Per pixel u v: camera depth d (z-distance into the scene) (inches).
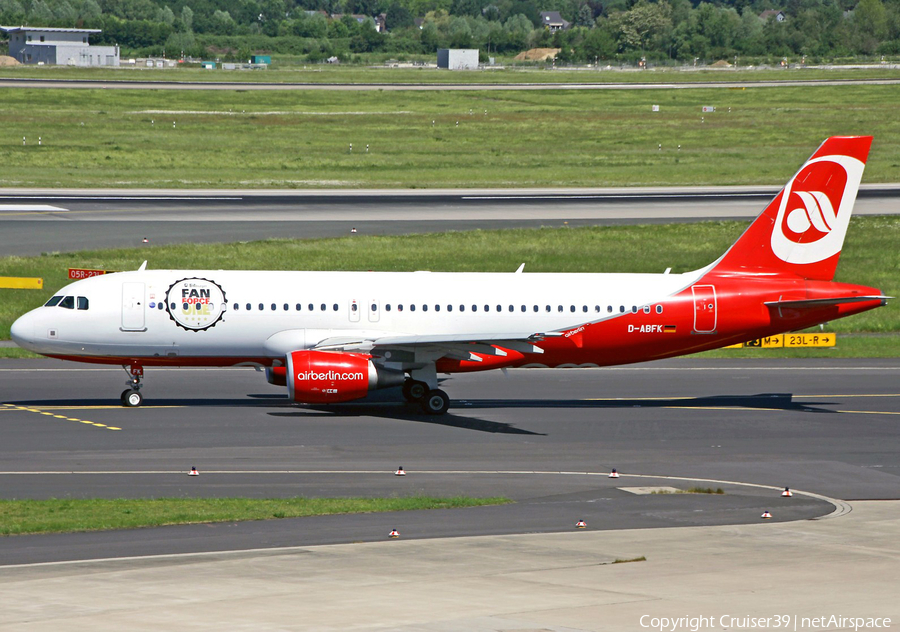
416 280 7165.4
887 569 3678.6
